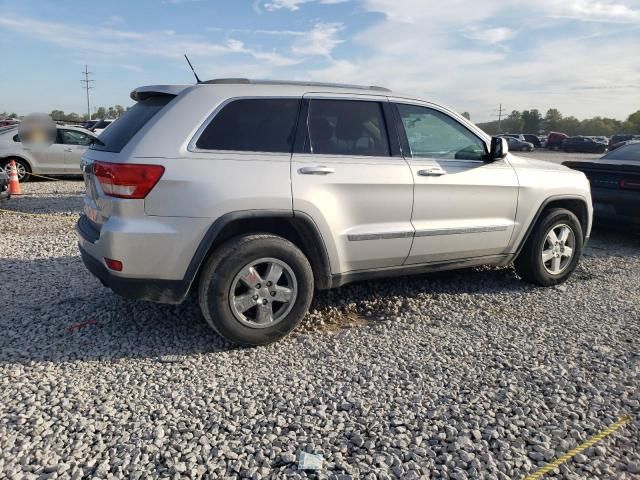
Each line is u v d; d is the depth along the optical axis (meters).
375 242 4.10
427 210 4.30
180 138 3.49
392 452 2.59
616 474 2.46
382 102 4.23
